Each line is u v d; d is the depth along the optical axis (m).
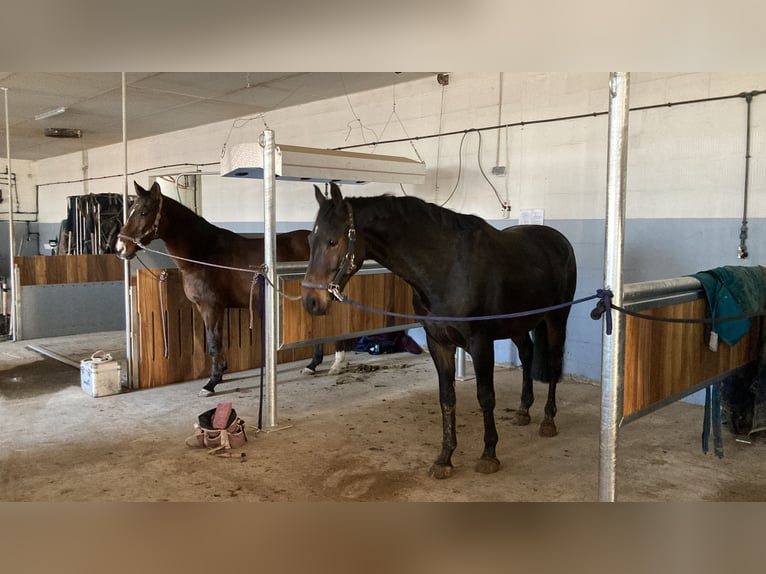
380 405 4.00
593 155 4.70
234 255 4.45
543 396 4.25
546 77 4.96
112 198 8.24
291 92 6.64
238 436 3.18
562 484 2.70
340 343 4.98
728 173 3.96
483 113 5.45
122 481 2.76
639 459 3.03
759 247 3.86
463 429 3.49
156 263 5.20
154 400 4.15
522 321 2.92
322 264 2.49
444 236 2.63
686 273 4.19
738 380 3.33
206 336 4.78
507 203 5.32
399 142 6.21
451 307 2.62
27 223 13.75
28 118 8.41
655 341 2.22
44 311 6.63
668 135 4.22
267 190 3.49
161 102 7.25
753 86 3.83
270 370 3.53
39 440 3.33
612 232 1.88
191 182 6.15
